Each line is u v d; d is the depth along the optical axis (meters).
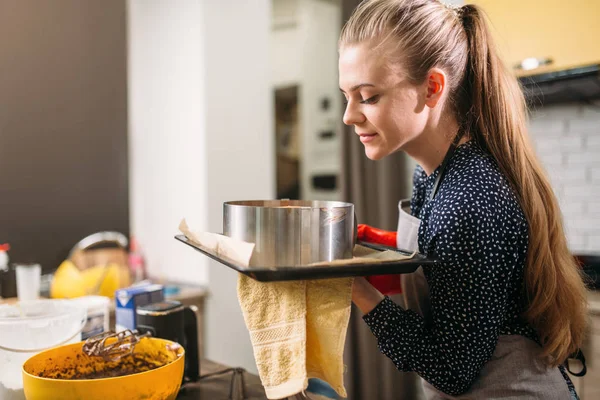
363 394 2.35
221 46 2.38
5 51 2.23
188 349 1.13
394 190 2.38
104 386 0.82
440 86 0.90
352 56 0.88
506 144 0.95
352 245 0.85
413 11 0.90
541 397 0.96
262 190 2.60
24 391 0.89
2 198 2.23
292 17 3.64
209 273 2.34
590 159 2.40
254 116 2.55
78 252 2.25
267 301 0.81
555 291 0.95
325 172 3.56
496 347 0.96
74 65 2.45
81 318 1.06
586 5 1.89
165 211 2.52
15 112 2.27
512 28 2.07
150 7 2.54
